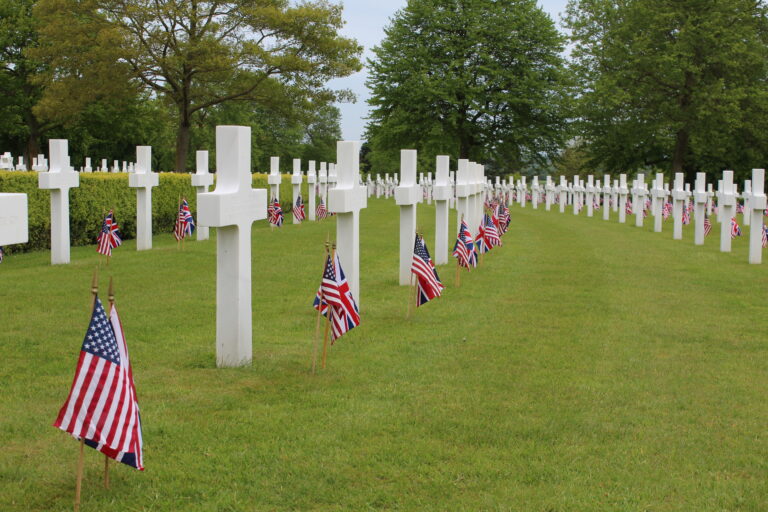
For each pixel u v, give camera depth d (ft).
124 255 51.34
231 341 24.85
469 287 42.11
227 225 23.86
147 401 21.47
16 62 167.32
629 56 161.38
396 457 18.11
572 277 46.83
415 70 185.37
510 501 16.05
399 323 32.53
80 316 31.63
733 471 17.90
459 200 53.42
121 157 218.18
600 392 23.48
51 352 26.16
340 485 16.65
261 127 277.44
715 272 50.49
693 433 20.21
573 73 183.11
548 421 20.79
